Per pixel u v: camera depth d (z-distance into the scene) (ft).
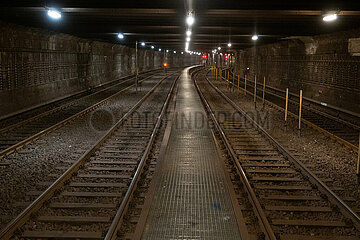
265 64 112.37
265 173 27.55
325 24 51.01
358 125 47.78
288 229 18.56
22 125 44.60
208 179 25.49
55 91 67.77
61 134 40.06
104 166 28.45
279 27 54.44
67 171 25.05
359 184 25.39
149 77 159.84
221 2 40.22
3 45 46.83
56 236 17.34
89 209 20.61
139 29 66.54
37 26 54.13
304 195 23.12
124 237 17.38
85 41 83.92
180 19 50.98
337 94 59.16
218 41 99.04
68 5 40.06
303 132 43.32
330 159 31.53
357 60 51.72
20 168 27.78
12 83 50.11
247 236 16.90
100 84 102.89
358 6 39.24
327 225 18.81
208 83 134.31
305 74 74.69
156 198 21.93
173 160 30.45
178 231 17.88
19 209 20.45
